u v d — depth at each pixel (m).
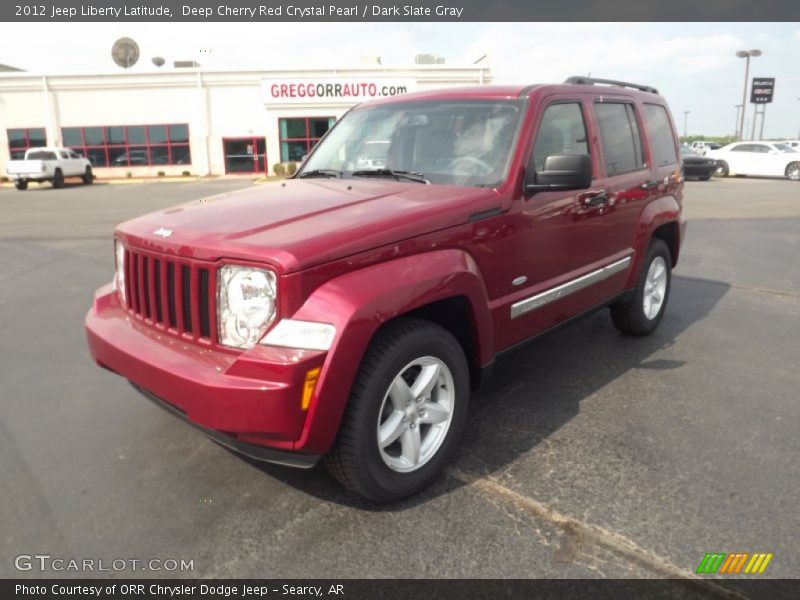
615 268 4.56
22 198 23.12
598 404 4.06
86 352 5.15
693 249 9.77
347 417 2.72
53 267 8.69
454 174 3.61
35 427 3.80
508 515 2.88
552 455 3.42
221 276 2.71
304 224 2.85
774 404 4.05
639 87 5.40
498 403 4.09
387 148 3.98
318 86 35.53
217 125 36.94
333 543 2.70
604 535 2.72
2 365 4.86
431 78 36.09
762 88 53.12
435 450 3.11
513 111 3.72
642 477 3.18
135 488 3.13
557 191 3.52
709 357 4.93
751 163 26.50
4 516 2.91
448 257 3.06
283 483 3.16
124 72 36.06
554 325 4.02
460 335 3.40
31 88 36.00
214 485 3.15
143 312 3.14
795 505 2.93
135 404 4.11
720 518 2.83
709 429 3.71
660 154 5.30
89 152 36.91
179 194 23.78
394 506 2.96
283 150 36.56
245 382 2.53
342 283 2.65
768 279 7.71
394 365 2.80
